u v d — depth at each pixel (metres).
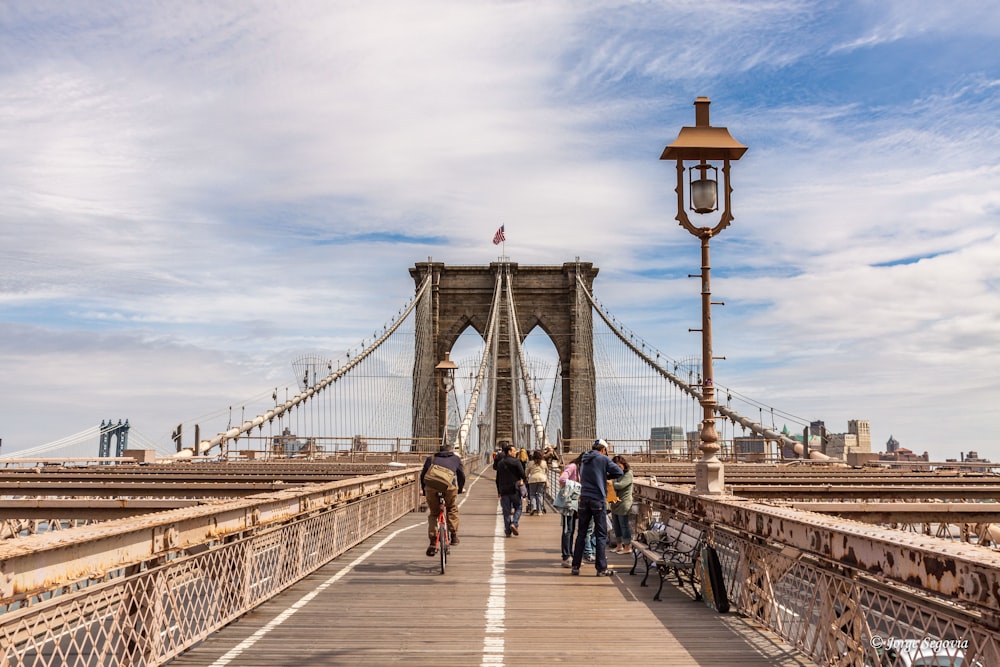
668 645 7.00
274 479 18.28
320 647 6.88
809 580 6.31
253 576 8.44
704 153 10.79
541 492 21.48
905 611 4.84
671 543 10.01
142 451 31.48
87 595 4.98
